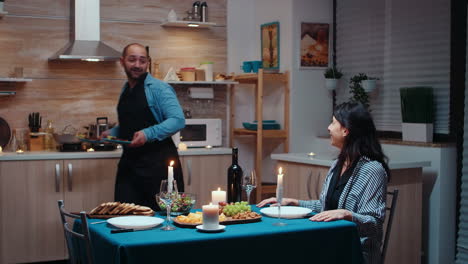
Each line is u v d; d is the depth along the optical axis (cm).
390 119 487
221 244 223
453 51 424
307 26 541
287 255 237
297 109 542
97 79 523
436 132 440
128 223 245
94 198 469
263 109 579
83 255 252
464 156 404
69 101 515
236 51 578
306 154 458
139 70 374
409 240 403
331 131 288
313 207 299
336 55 551
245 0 580
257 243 230
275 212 271
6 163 445
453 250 427
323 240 244
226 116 573
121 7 530
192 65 559
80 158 464
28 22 501
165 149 375
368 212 268
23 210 451
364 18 513
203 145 533
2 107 495
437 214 420
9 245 448
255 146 587
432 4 444
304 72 543
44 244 457
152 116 376
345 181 280
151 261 212
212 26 552
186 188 495
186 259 217
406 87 467
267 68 566
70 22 512
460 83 420
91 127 494
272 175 574
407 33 468
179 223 245
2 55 495
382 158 282
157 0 543
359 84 505
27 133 503
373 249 270
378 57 498
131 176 377
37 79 505
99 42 496
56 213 459
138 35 538
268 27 561
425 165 402
